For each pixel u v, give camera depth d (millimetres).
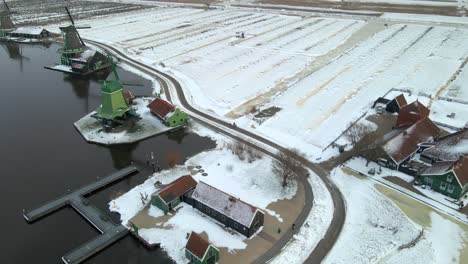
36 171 56344
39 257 40719
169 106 69562
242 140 62875
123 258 40219
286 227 43594
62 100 82125
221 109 74500
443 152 52312
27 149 62562
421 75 86562
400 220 44219
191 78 90500
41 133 67812
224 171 54312
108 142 63500
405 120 62062
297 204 47344
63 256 40062
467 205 46250
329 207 46781
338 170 54000
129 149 61938
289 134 64500
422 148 55344
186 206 47312
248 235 41875
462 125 64375
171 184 47750
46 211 47062
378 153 54000
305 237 42125
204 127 67875
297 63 97188
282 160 55656
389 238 41750
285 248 40625
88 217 45875
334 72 90188
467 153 50688
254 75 90375
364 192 49219
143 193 50125
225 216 43250
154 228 43750
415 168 51844
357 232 42812
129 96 76812
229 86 84812
